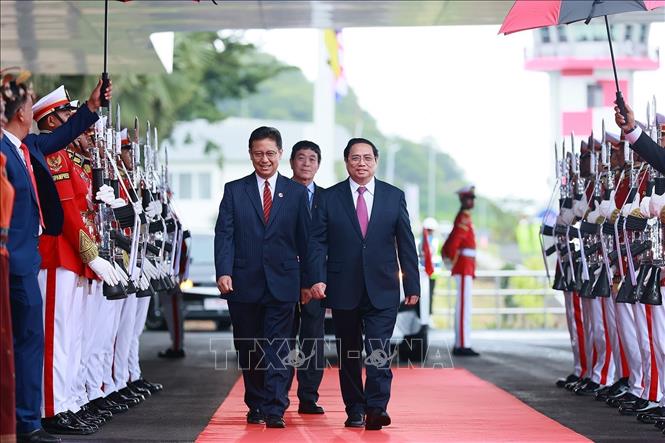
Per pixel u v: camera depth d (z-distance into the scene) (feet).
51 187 73.82
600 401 97.40
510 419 86.33
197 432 79.71
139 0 119.96
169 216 101.40
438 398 99.14
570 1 90.17
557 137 173.58
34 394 69.92
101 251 79.82
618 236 87.56
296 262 83.76
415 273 81.56
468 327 142.61
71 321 79.10
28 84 77.97
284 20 128.77
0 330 63.05
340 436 77.82
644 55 172.86
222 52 341.21
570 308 108.37
